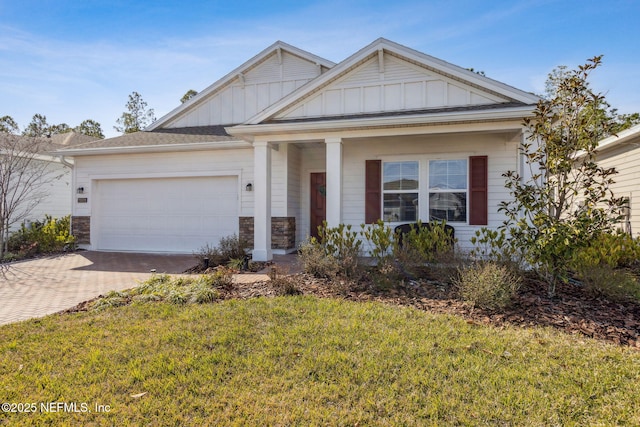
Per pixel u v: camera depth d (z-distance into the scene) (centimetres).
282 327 414
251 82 1307
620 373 316
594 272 565
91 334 402
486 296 482
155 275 673
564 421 252
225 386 294
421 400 276
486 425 248
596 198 514
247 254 923
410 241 723
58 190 1481
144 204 1127
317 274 662
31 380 304
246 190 1045
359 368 320
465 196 920
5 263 930
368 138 896
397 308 485
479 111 728
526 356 346
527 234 557
